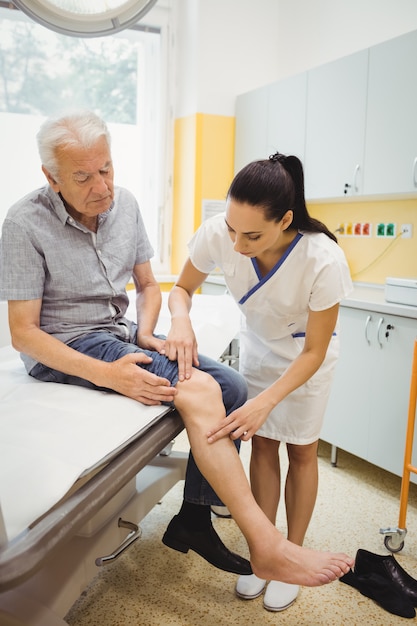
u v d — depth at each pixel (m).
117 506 1.64
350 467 2.72
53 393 1.33
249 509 1.29
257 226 1.26
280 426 1.71
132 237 1.62
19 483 0.92
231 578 1.82
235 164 3.80
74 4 1.30
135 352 1.42
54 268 1.43
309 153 3.16
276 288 1.52
